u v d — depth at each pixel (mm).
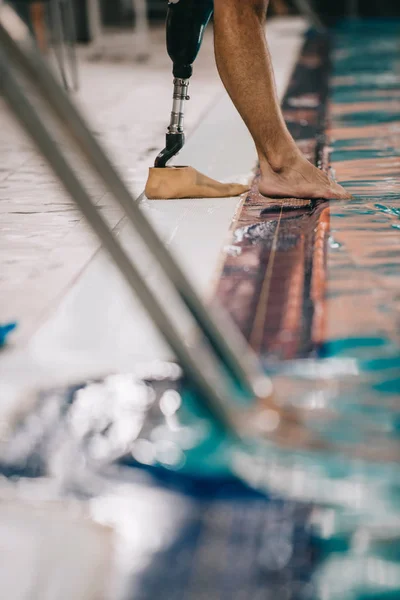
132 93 6559
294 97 5957
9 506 1311
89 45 10375
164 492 1336
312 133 4551
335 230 2609
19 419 1565
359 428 1477
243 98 2959
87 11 10453
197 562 1160
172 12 2895
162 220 2811
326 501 1289
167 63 8516
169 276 1524
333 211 2832
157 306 1449
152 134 4805
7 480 1383
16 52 1309
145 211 2939
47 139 1312
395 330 1853
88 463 1420
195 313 1552
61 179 1346
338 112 5215
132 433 1509
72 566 1183
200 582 1116
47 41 9367
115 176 1412
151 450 1456
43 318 2000
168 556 1181
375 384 1626
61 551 1212
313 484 1331
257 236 2582
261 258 2371
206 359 1511
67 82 7035
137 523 1261
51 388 1672
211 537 1212
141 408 1591
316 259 2338
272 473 1369
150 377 1704
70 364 1763
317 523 1235
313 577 1115
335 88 6312
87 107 5953
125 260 1422
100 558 1186
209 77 7438
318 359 1737
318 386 1628
